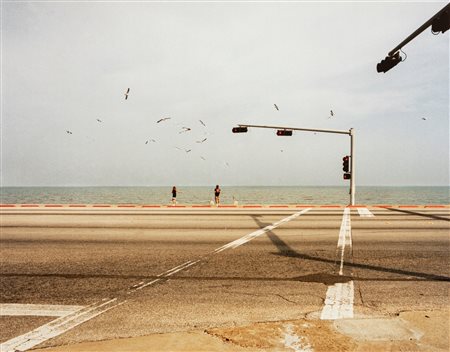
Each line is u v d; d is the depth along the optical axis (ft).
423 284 20.77
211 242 34.45
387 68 28.96
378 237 36.50
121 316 16.17
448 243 33.35
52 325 15.17
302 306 17.21
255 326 14.52
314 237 36.73
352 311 16.35
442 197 310.04
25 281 22.03
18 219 54.85
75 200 252.21
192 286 20.79
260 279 22.08
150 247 32.22
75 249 31.50
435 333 13.48
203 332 13.99
